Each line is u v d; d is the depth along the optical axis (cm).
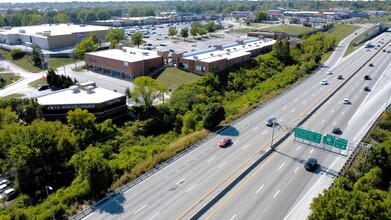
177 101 9056
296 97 8756
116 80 11788
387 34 19938
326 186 4725
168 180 5034
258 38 18488
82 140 6694
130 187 4900
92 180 4594
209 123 6775
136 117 8656
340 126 6775
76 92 9181
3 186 5531
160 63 12769
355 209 3181
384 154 4806
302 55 14862
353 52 14550
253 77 11656
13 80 12431
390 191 4231
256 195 4562
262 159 5556
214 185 4825
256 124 7056
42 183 5538
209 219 4097
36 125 6222
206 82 10319
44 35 17075
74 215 4269
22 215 4241
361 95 8738
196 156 5756
